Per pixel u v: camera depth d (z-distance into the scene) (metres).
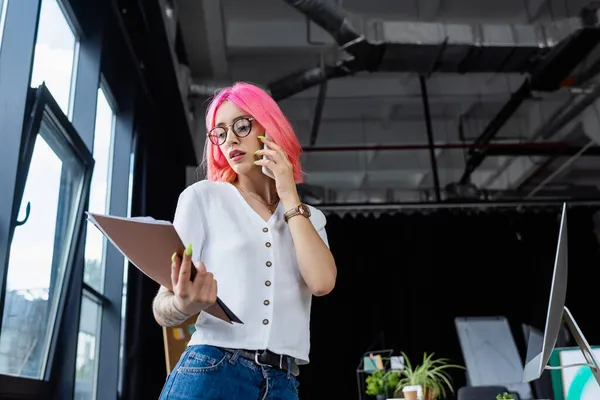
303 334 0.77
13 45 2.37
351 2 5.84
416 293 7.66
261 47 6.27
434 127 7.73
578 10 6.01
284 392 0.73
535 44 5.40
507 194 7.56
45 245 2.71
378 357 3.57
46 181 2.70
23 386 2.41
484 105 7.46
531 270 7.64
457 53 5.49
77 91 3.41
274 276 0.77
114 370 3.65
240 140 0.84
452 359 7.41
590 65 6.21
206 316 0.73
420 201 7.47
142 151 4.66
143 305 4.23
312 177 7.61
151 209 4.77
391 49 5.40
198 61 6.12
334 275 0.78
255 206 0.83
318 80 5.93
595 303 7.39
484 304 7.60
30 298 2.56
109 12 3.61
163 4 3.88
